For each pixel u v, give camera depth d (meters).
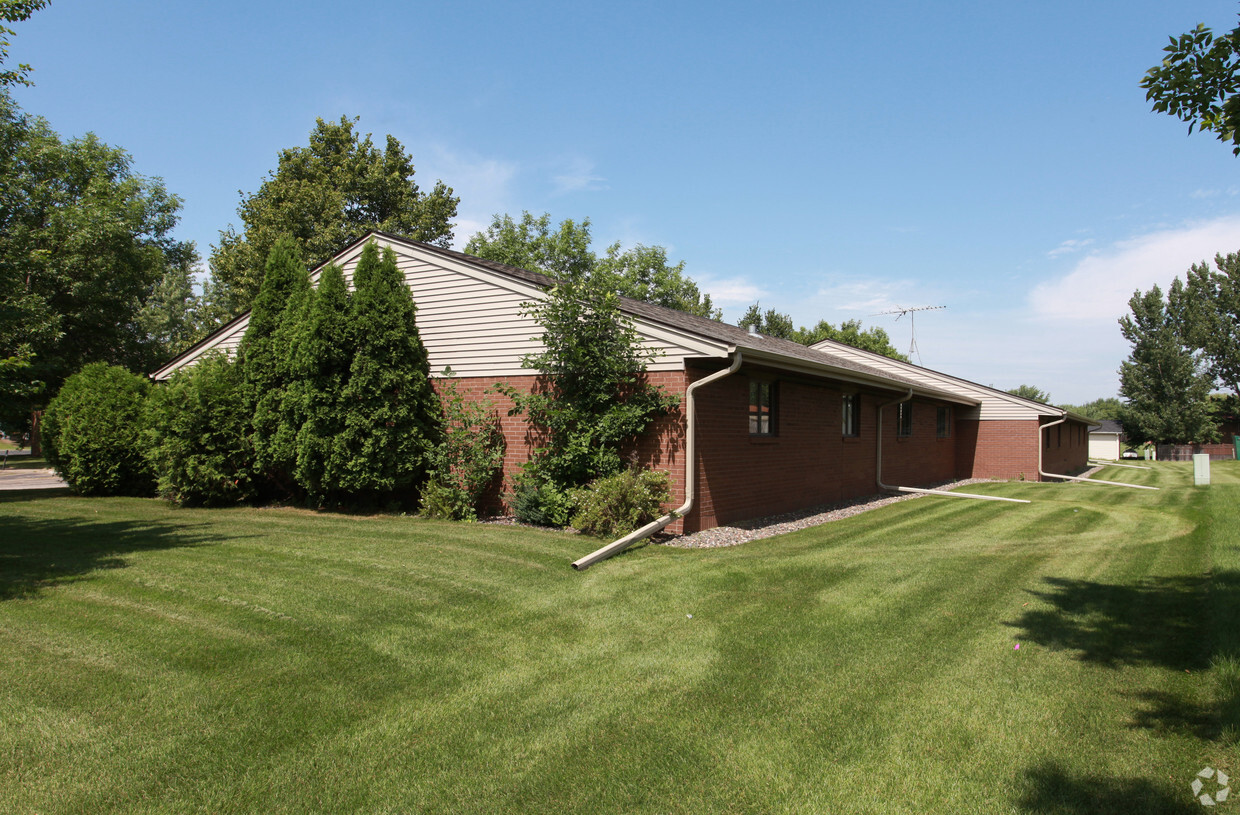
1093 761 3.48
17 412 14.19
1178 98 5.40
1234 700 4.05
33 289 23.92
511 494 11.21
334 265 11.27
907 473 19.50
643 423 9.83
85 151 27.80
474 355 11.72
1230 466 35.97
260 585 6.33
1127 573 7.57
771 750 3.60
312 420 11.08
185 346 34.75
